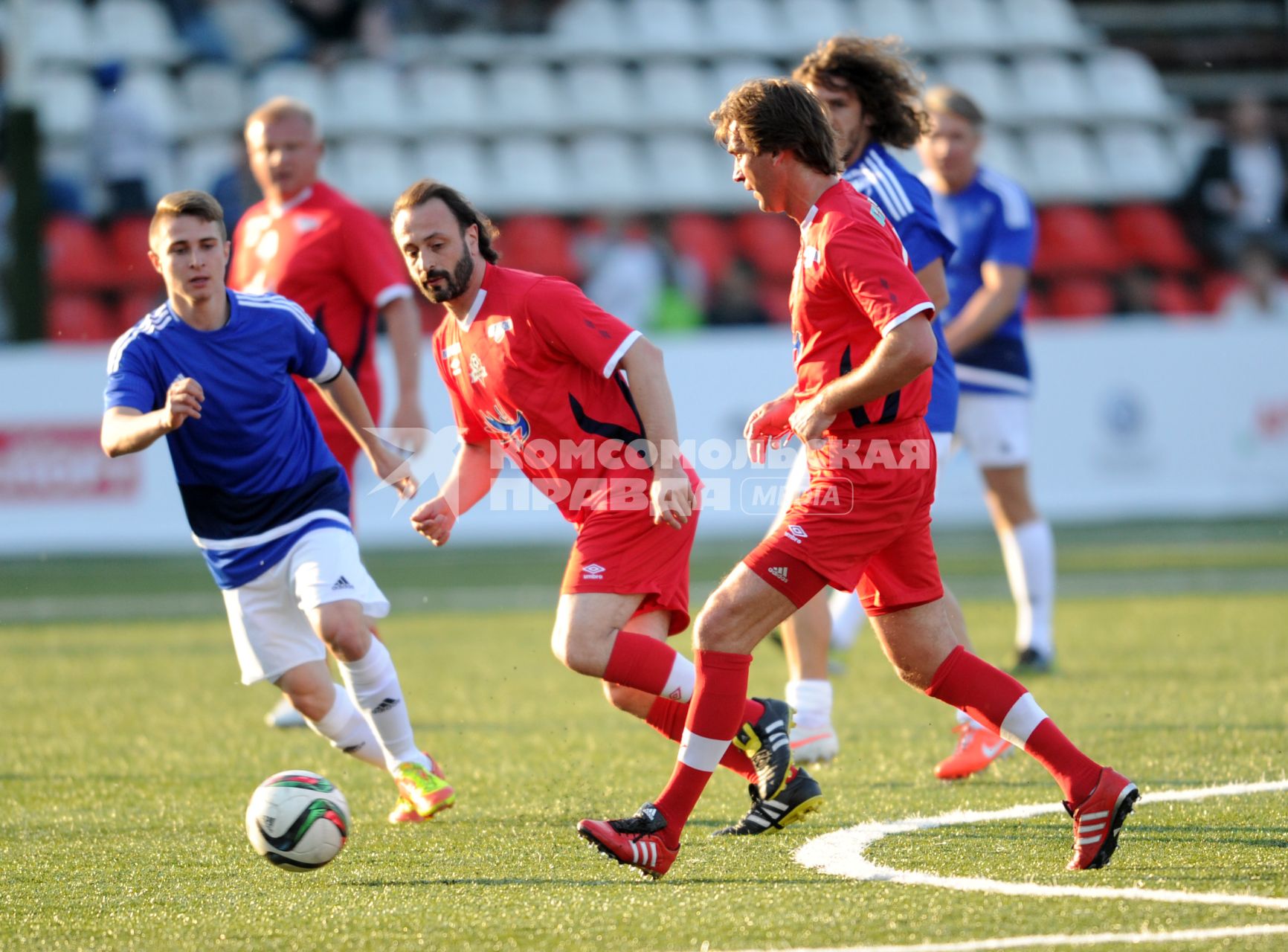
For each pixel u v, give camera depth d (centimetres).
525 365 1512
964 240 2566
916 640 1409
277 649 1702
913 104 1897
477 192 7475
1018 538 2655
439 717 2405
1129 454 5534
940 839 1492
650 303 6631
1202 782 1738
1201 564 4422
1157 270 7319
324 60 7688
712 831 1576
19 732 2300
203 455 1652
